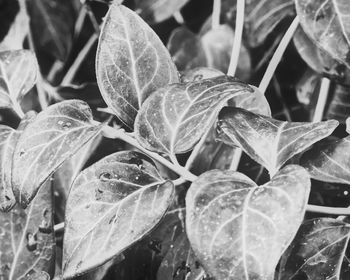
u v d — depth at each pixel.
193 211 0.33
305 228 0.39
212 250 0.31
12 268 0.41
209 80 0.38
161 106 0.38
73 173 0.49
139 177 0.38
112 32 0.39
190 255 0.39
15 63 0.44
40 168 0.37
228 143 0.40
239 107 0.41
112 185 0.37
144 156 0.39
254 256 0.31
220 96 0.36
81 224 0.36
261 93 0.43
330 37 0.39
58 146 0.37
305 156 0.40
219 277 0.31
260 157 0.37
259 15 0.52
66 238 0.35
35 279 0.41
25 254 0.41
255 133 0.38
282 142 0.37
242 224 0.32
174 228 0.45
